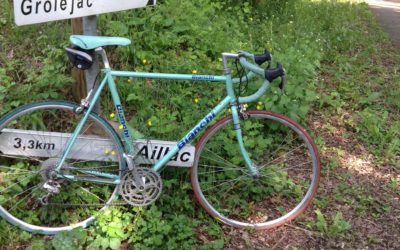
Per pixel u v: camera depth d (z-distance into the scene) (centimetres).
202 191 334
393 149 427
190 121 363
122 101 379
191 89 404
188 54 457
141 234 295
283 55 466
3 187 306
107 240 286
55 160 293
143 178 297
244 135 363
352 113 490
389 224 341
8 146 302
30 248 275
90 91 296
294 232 324
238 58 293
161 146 309
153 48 445
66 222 305
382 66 646
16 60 387
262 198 349
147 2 327
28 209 309
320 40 661
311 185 328
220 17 582
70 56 270
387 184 387
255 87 404
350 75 585
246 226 321
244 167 336
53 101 287
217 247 295
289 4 802
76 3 279
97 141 306
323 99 487
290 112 404
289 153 392
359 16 996
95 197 312
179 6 518
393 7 1404
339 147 431
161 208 319
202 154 337
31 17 258
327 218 340
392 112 506
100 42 272
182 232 299
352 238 322
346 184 380
